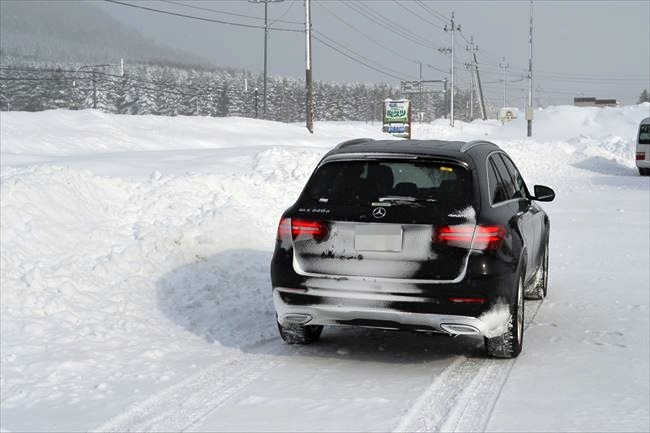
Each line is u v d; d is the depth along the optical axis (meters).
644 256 11.27
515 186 7.22
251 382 5.42
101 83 123.81
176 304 7.51
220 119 42.72
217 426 4.54
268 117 154.50
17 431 4.46
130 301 7.43
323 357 6.12
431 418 4.69
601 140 45.88
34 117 32.91
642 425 4.54
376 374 5.64
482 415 4.73
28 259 7.82
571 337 6.77
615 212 17.33
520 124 101.06
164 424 4.57
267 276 8.71
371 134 54.59
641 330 6.98
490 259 5.46
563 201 20.19
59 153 26.64
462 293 5.37
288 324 6.20
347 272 5.54
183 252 8.77
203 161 17.22
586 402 4.98
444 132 71.25
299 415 4.73
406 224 5.47
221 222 10.01
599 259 11.08
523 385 5.38
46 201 9.17
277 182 14.19
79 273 7.81
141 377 5.50
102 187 10.58
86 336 6.47
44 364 5.72
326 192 5.80
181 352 6.19
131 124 35.62
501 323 5.61
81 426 4.54
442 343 6.61
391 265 5.47
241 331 6.85
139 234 9.28
